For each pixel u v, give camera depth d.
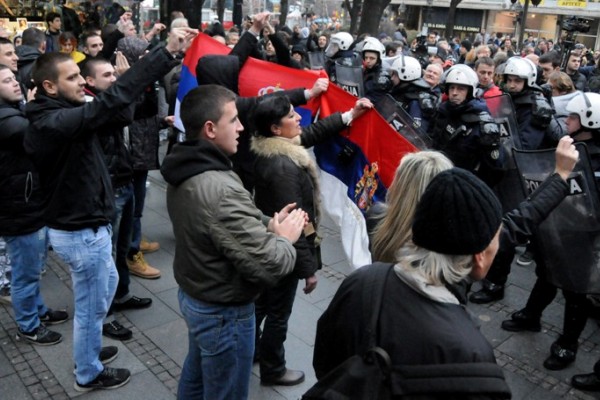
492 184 4.29
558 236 3.42
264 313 3.30
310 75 4.12
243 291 2.21
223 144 2.22
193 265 2.20
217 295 2.19
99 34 5.24
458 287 1.39
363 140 3.38
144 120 4.27
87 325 2.98
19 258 3.39
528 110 4.91
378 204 2.41
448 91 4.30
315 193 2.99
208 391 2.34
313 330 3.88
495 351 3.87
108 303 3.10
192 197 2.13
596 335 4.14
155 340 3.69
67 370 3.35
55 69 2.65
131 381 3.27
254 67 4.30
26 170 3.25
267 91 4.25
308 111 3.98
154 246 5.02
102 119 2.51
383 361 1.28
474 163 4.26
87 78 3.46
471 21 36.94
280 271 2.14
